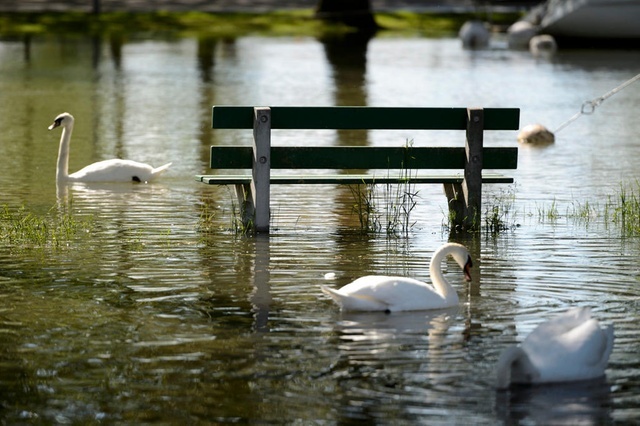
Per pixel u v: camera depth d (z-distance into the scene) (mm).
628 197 21531
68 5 83625
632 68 53438
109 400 10516
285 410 10281
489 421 10016
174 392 10719
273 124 18203
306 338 12352
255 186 18141
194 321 12977
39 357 11680
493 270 15586
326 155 18500
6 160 25891
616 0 65250
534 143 29703
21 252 16453
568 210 20266
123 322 12914
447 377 11117
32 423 9977
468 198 18672
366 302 13383
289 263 15953
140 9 82875
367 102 38594
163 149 28141
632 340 12297
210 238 17625
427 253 16719
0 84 43188
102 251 16562
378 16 83812
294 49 63219
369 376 11164
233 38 70250
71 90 41469
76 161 26031
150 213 19828
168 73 49031
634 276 15219
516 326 12859
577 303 13859
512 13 88250
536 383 10906
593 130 32188
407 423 9977
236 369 11352
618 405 10375
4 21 72562
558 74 50156
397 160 18766
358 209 20094
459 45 68562
